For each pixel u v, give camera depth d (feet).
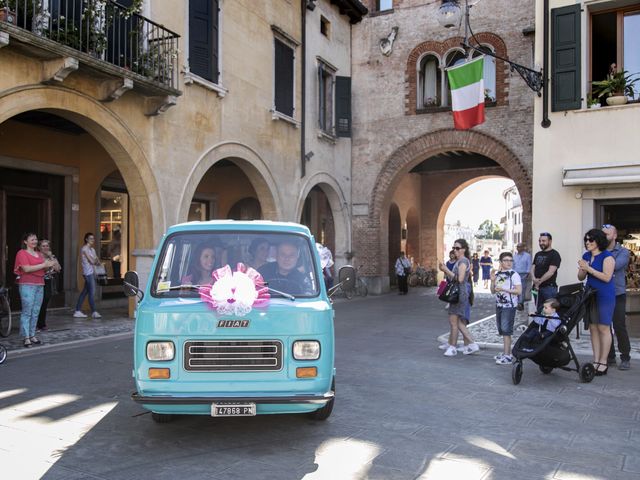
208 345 16.24
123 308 53.21
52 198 48.85
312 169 64.85
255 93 53.78
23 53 31.40
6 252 44.80
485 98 67.36
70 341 34.22
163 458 15.84
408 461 15.72
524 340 25.29
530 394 23.11
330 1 69.41
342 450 16.55
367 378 25.86
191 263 18.28
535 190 40.42
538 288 34.68
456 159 86.94
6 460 15.70
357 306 59.67
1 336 34.12
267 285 17.89
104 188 54.39
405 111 71.77
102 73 35.06
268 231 19.11
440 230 100.27
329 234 81.61
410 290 83.25
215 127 48.16
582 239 38.99
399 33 72.18
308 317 16.58
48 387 23.61
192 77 44.60
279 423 19.02
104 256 54.13
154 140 41.65
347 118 71.92
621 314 27.84
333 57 70.23
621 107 38.17
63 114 35.63
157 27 39.50
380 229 74.28
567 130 39.55
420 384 24.73
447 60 69.82
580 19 39.37
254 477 14.56
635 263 40.29
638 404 21.68
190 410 15.93
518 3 65.57
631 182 36.70
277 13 57.62
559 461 15.79
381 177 73.26
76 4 36.17
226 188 71.56
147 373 16.24
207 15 46.73
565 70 39.68
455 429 18.56
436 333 39.73
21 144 45.27
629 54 39.50
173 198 43.47
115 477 14.53
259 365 16.26
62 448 16.61
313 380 16.43
